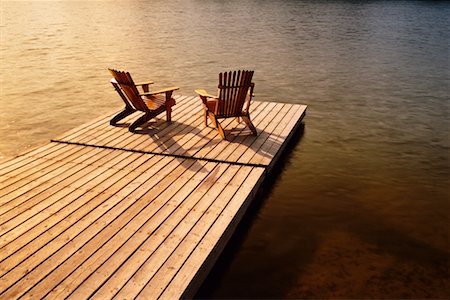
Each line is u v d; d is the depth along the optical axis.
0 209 3.80
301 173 5.51
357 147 6.44
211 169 4.70
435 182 5.25
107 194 4.10
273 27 22.30
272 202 4.76
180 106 7.30
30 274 2.93
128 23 24.23
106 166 4.79
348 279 3.44
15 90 10.04
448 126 7.46
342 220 4.38
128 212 3.76
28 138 6.90
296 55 14.68
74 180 4.42
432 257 3.73
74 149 5.34
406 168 5.67
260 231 4.18
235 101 5.52
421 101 9.15
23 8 34.31
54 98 9.41
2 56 14.35
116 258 3.10
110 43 17.27
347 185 5.17
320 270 3.57
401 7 34.00
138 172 4.62
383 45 16.67
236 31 20.73
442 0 41.31
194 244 3.28
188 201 3.96
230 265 3.66
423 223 4.30
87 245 3.26
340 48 16.03
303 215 4.48
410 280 3.42
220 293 3.32
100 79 11.22
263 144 5.43
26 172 4.63
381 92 9.94
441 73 11.91
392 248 3.87
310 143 6.60
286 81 11.04
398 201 4.77
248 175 4.54
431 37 18.59
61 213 3.74
